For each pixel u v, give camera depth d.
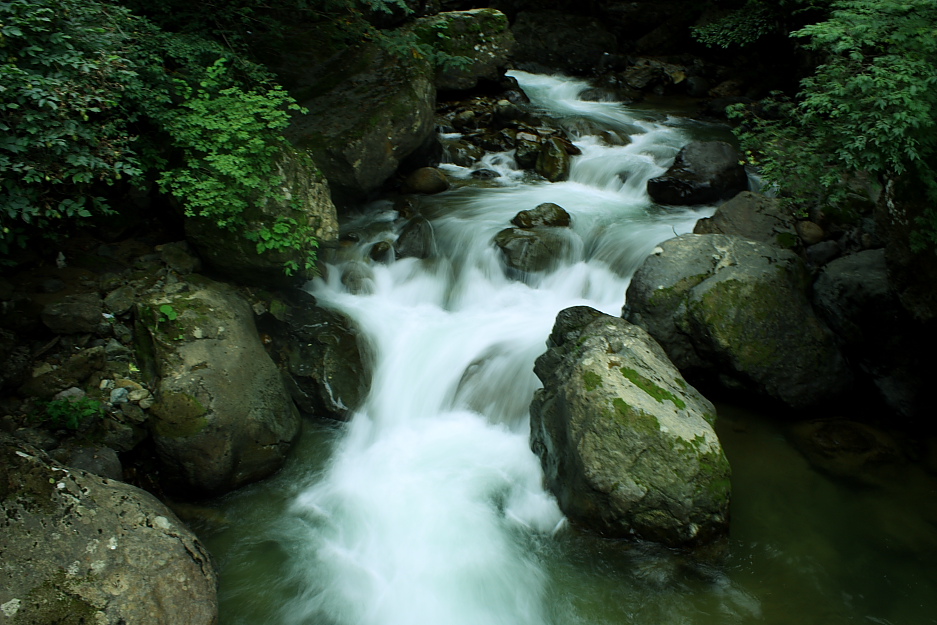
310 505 5.68
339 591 4.93
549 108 13.77
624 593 4.93
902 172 5.86
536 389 6.55
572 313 6.75
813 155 7.11
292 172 6.96
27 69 4.85
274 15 9.88
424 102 9.17
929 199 5.63
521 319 7.57
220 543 5.26
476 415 6.69
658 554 5.14
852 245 7.80
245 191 6.43
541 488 5.89
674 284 6.77
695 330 6.57
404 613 4.79
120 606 3.89
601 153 11.27
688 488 5.03
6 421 5.15
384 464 6.15
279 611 4.75
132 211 6.92
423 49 9.43
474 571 5.13
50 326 5.65
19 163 4.69
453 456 6.27
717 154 9.76
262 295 6.94
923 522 5.52
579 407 5.32
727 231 7.91
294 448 6.16
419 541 5.38
